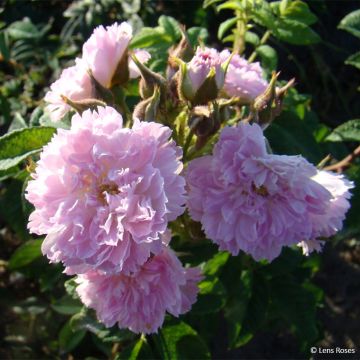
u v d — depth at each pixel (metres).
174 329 0.28
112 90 0.23
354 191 0.28
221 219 0.21
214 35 0.52
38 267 0.35
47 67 0.46
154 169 0.18
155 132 0.19
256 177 0.20
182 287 0.24
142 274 0.22
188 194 0.21
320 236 0.23
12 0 0.50
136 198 0.18
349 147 0.53
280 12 0.31
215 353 0.45
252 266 0.32
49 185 0.19
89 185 0.19
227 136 0.20
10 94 0.45
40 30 0.47
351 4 0.57
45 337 0.42
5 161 0.24
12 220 0.30
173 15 0.49
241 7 0.30
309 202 0.20
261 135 0.20
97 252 0.19
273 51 0.33
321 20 0.57
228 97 0.25
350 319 0.48
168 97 0.22
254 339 0.46
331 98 0.57
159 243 0.19
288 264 0.31
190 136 0.22
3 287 0.45
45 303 0.42
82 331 0.36
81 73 0.23
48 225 0.19
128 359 0.28
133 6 0.45
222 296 0.28
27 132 0.24
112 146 0.18
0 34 0.41
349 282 0.50
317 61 0.55
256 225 0.21
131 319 0.23
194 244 0.26
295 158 0.20
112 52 0.23
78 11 0.46
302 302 0.32
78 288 0.23
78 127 0.18
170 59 0.24
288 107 0.31
